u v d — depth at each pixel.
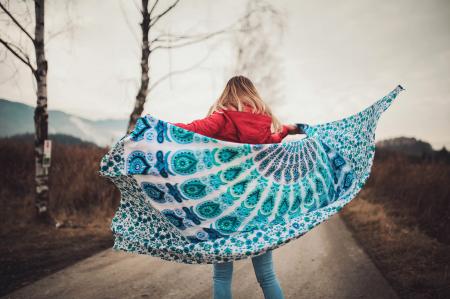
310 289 3.37
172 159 1.95
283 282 3.58
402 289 3.43
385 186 11.64
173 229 2.00
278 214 2.08
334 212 2.14
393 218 7.45
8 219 6.32
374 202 10.01
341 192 2.35
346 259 4.55
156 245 1.97
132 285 3.41
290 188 2.14
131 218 2.03
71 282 3.46
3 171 8.96
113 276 3.68
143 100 6.68
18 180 8.82
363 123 2.44
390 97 2.43
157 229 2.01
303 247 5.23
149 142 1.93
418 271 4.02
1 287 3.30
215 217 2.00
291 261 4.41
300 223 2.05
